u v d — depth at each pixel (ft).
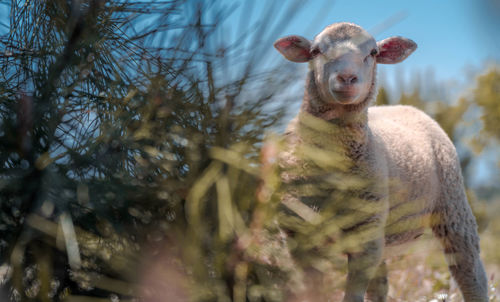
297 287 5.29
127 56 5.22
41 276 4.59
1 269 4.54
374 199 8.10
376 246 7.91
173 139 4.89
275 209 5.53
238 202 5.12
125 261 4.71
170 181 4.83
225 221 4.73
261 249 5.12
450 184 10.91
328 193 6.90
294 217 5.71
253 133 5.08
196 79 4.96
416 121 11.44
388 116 11.68
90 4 5.04
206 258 4.89
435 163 10.93
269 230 5.36
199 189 4.73
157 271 4.81
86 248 4.75
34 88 5.12
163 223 4.97
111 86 5.01
